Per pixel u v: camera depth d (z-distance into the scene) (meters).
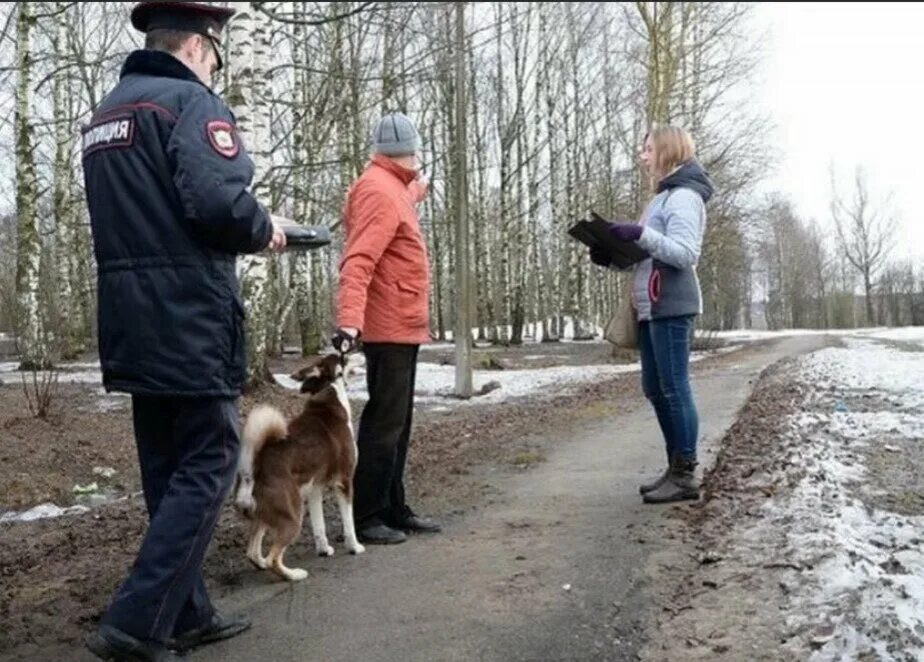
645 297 5.51
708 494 5.57
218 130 3.12
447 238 36.16
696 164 5.66
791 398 11.09
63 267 23.00
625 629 3.54
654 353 5.56
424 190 5.18
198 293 3.12
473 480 6.79
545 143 35.81
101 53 19.23
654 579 4.09
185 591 3.14
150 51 3.25
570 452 8.01
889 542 4.51
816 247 78.12
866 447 7.42
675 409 5.52
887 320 75.19
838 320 75.44
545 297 42.72
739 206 30.80
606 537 4.80
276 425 4.28
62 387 14.41
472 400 13.78
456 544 4.84
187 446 3.26
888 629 3.15
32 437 8.72
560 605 3.80
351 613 3.80
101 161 3.16
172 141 3.07
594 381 16.50
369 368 4.93
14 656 3.50
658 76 24.67
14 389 13.41
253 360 12.59
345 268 4.70
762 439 7.61
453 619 3.69
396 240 4.84
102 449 8.67
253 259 12.60
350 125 19.30
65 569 4.77
